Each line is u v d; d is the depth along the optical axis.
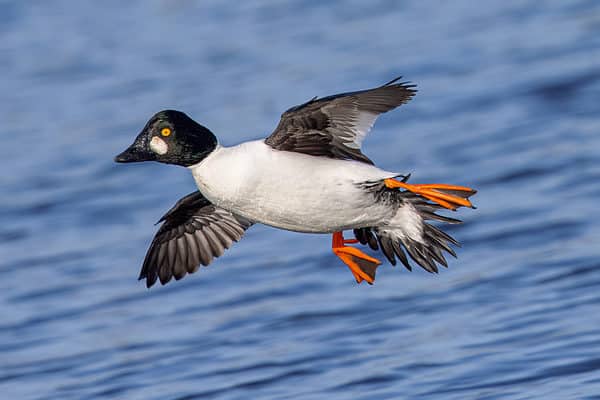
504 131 18.66
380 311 12.41
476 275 13.05
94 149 21.23
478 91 20.91
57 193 19.30
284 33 26.56
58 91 24.75
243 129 20.69
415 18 26.27
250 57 25.12
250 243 15.61
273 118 21.03
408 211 8.06
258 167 7.59
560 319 11.16
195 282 14.43
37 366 12.48
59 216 18.28
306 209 7.71
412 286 13.06
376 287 13.22
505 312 11.66
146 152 7.86
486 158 17.48
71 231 17.55
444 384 10.03
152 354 12.25
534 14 25.02
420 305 12.39
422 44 24.19
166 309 13.70
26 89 25.14
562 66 21.38
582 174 16.03
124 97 23.73
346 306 12.72
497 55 22.72
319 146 7.62
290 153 7.61
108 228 17.48
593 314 11.13
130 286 14.78
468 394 9.71
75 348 12.86
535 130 18.47
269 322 12.60
